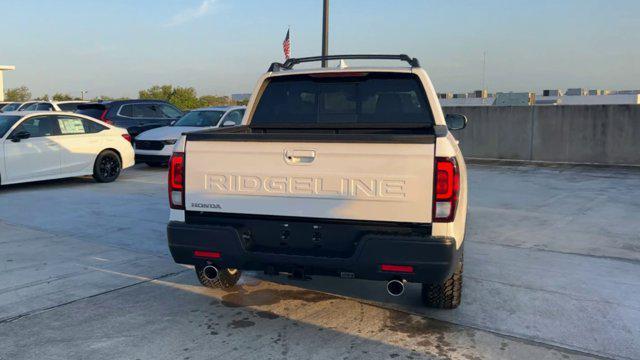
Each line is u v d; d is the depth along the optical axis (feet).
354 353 12.61
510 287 17.01
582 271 18.66
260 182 12.92
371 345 13.02
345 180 12.32
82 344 13.00
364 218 12.31
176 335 13.53
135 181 39.65
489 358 12.38
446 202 11.85
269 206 12.94
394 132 16.89
